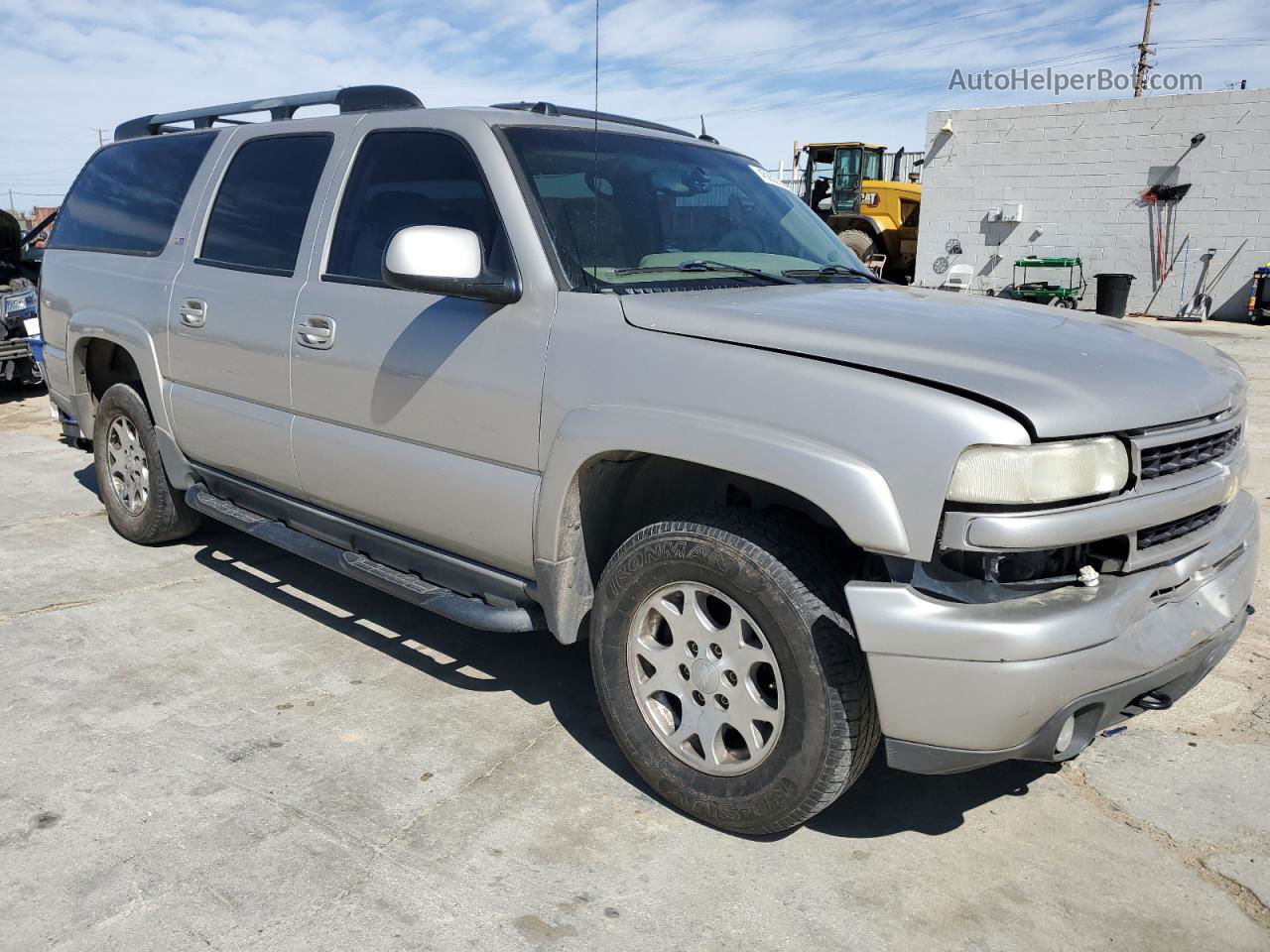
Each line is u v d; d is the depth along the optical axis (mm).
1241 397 2846
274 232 3889
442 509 3225
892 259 22453
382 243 3439
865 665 2457
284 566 4820
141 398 4758
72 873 2531
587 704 3518
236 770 3027
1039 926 2428
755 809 2627
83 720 3307
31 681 3576
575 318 2861
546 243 2992
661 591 2754
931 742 2336
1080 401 2271
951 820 2865
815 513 2604
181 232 4371
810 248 3721
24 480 6391
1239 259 18453
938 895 2531
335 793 2914
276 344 3715
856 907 2480
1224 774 3115
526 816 2828
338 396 3494
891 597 2297
